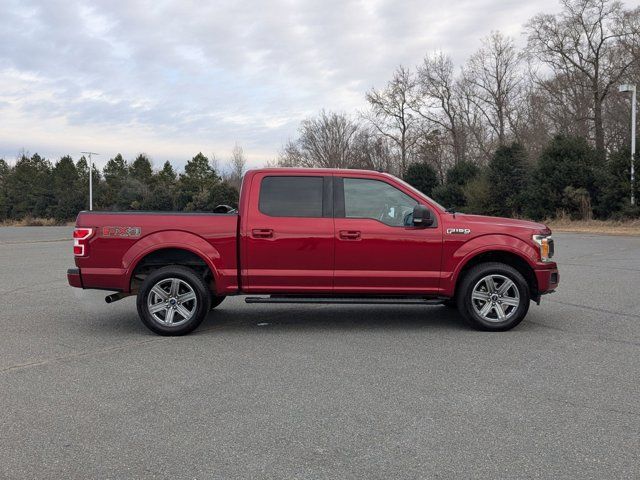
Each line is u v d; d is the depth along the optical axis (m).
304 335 6.52
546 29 41.50
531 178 31.80
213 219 6.53
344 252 6.47
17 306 8.55
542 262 6.60
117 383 4.80
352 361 5.42
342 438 3.66
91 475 3.20
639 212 25.55
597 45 40.12
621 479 3.10
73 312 8.09
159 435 3.73
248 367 5.25
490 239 6.53
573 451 3.44
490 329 6.58
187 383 4.79
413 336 6.42
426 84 54.56
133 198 66.19
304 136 66.50
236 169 77.00
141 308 6.46
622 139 40.09
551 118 44.03
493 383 4.72
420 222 6.43
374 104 58.09
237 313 7.87
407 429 3.79
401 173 57.75
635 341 6.09
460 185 41.28
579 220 28.19
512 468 3.22
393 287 6.54
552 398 4.35
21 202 72.69
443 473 3.18
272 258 6.48
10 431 3.81
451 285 6.55
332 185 6.60
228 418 4.01
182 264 6.71
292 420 3.96
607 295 8.91
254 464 3.31
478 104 52.12
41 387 4.71
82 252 6.46
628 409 4.11
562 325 6.89
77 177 75.00
